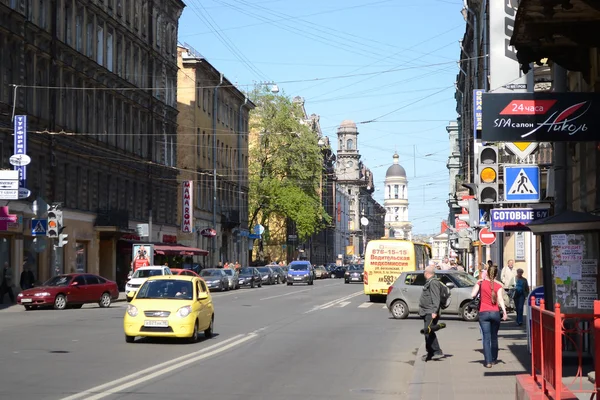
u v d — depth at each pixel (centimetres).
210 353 2019
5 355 1917
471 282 3291
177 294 2305
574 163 2227
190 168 7744
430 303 1902
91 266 5372
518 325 2912
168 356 1939
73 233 5075
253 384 1513
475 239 4134
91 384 1470
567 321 1020
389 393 1442
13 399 1290
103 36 5569
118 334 2492
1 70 4188
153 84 6650
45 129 4678
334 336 2534
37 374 1593
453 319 3325
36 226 4166
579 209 2142
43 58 4694
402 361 1925
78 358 1873
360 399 1371
